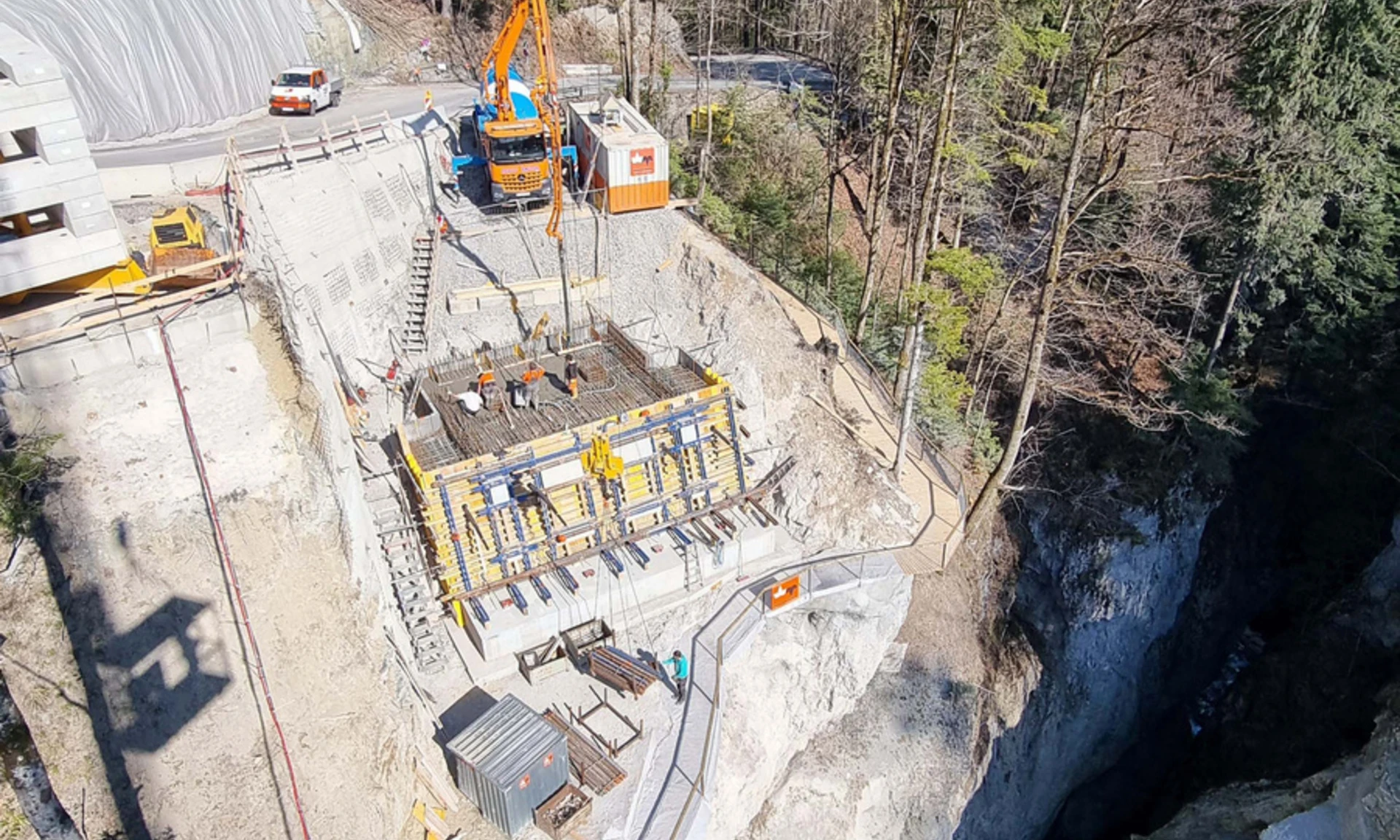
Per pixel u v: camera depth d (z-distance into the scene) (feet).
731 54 174.81
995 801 102.01
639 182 101.24
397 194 97.81
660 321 98.53
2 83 49.65
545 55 102.78
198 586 51.80
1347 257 110.32
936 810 91.86
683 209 106.22
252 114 111.96
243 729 50.72
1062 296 114.21
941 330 87.86
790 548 86.12
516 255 98.78
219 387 55.47
